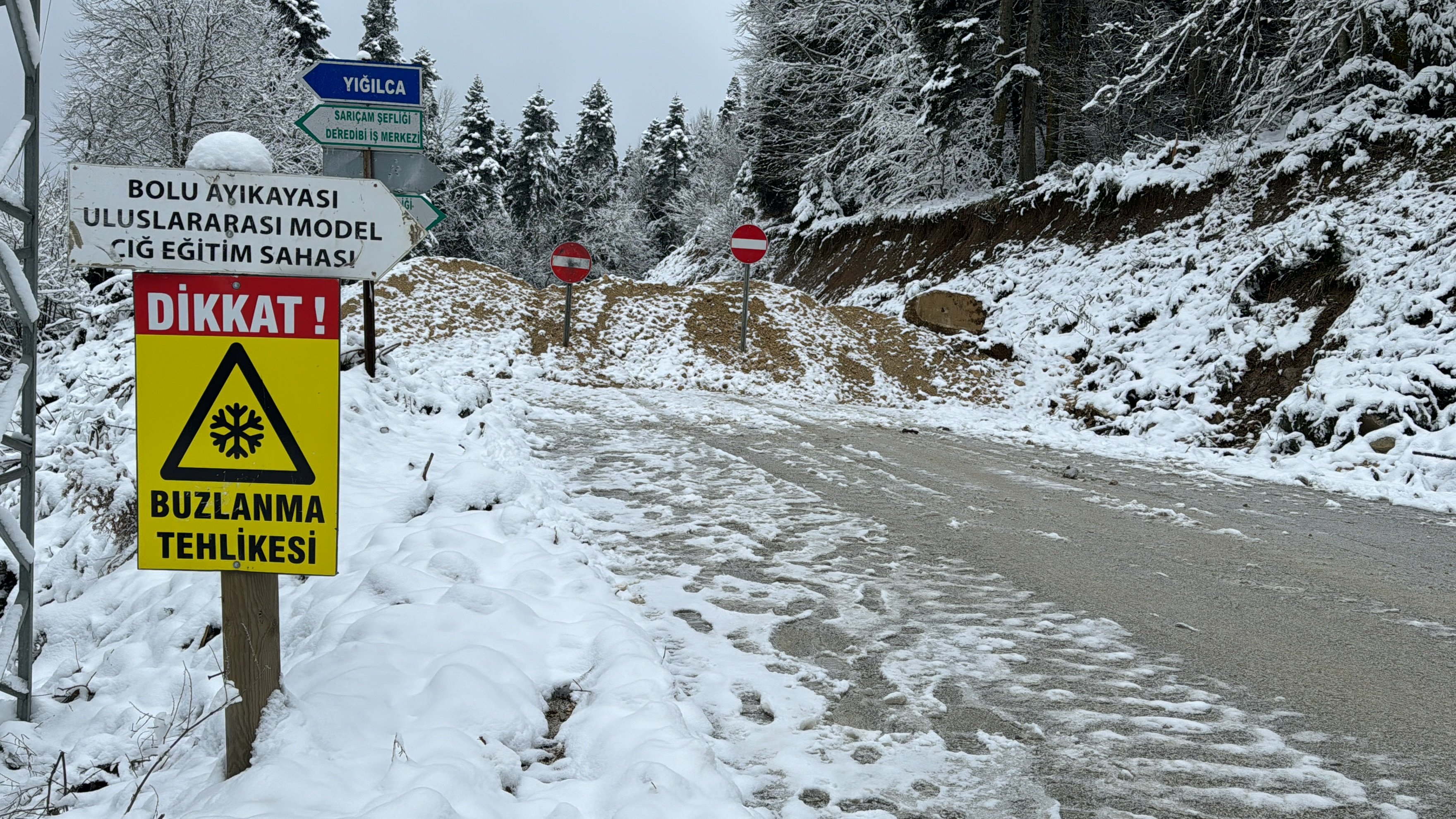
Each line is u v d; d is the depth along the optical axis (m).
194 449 2.92
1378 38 17.39
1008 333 17.42
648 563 5.88
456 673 3.50
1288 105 18.67
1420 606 5.50
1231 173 18.00
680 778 2.95
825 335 17.34
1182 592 5.66
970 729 3.74
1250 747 3.62
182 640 4.41
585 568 5.19
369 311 9.60
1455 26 16.81
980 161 26.30
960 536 6.86
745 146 34.66
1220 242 16.70
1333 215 14.93
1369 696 4.13
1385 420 10.50
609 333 17.27
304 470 2.94
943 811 3.12
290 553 2.97
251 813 2.67
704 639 4.61
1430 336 11.17
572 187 63.12
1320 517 8.09
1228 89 20.50
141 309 2.87
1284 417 11.49
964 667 4.38
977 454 10.91
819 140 29.67
